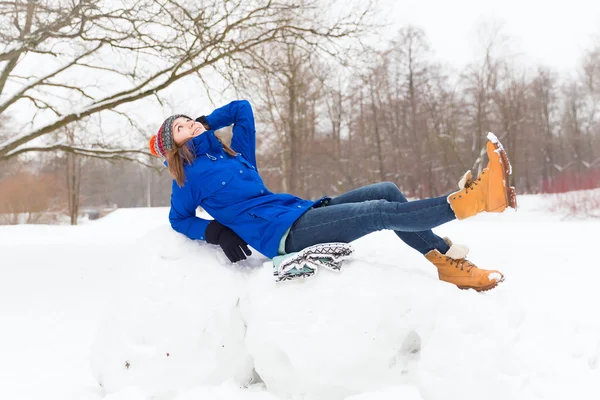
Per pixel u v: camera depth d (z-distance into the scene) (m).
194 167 2.37
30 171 24.72
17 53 5.53
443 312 1.93
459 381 1.74
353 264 2.16
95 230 12.78
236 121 2.88
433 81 27.78
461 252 2.25
